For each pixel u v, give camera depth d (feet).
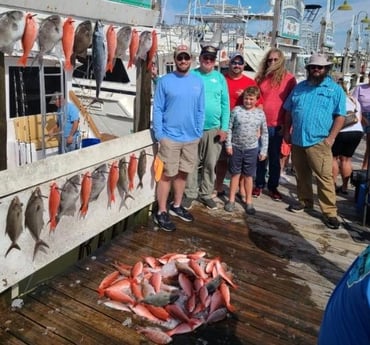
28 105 15.25
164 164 13.09
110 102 26.48
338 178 20.86
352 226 14.94
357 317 3.47
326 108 13.74
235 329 9.02
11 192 8.55
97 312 9.32
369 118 20.13
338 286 4.25
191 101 12.67
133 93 26.40
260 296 10.31
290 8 34.73
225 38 43.29
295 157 15.37
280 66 15.66
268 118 16.21
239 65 15.57
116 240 12.88
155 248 12.51
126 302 9.60
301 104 14.19
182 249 12.55
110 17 11.21
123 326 8.91
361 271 3.85
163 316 9.12
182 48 12.26
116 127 27.07
